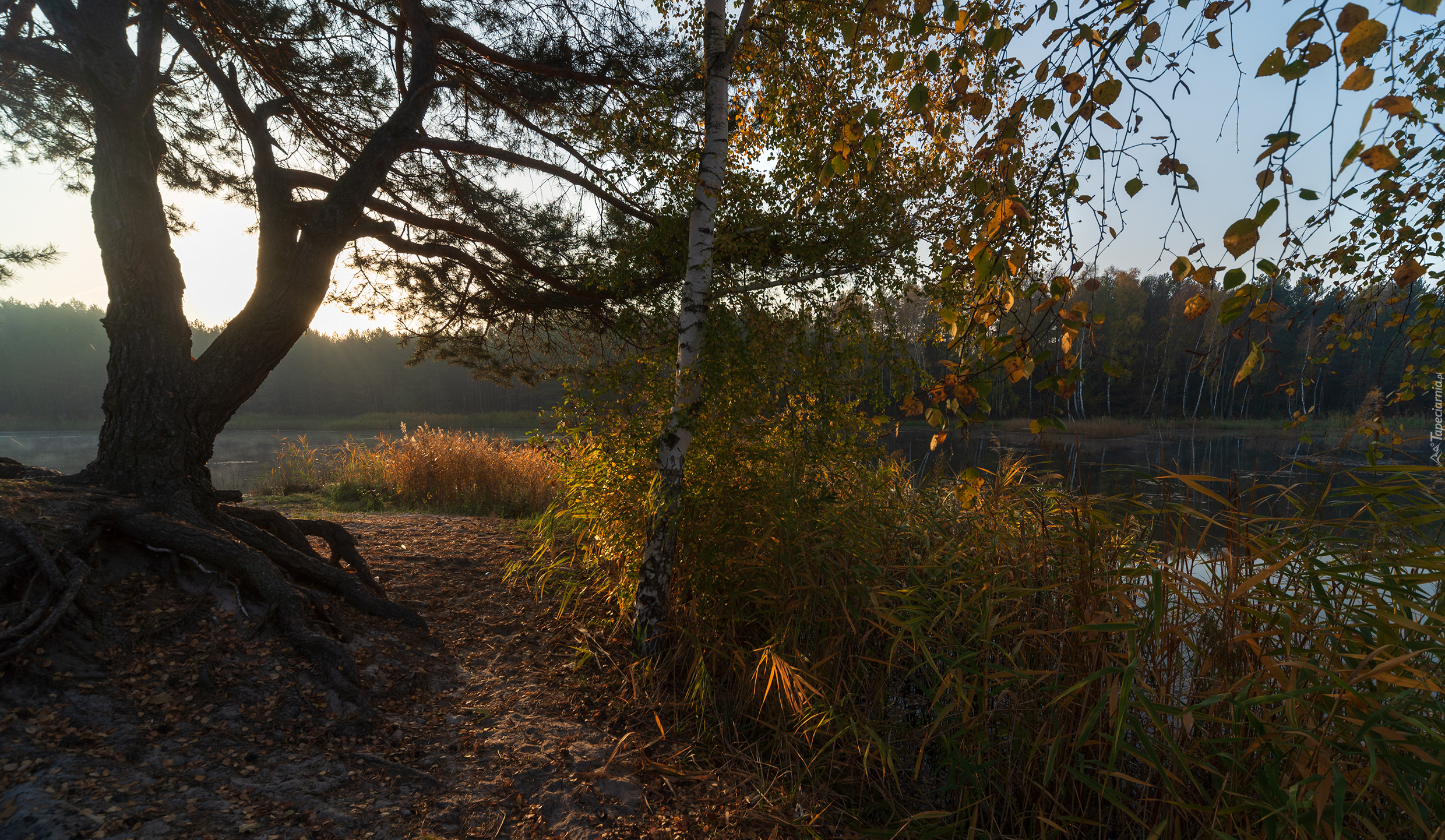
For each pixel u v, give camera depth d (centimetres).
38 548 295
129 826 211
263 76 553
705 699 342
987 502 388
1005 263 175
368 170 466
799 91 437
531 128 600
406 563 539
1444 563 212
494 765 292
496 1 525
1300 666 201
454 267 649
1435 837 180
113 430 386
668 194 426
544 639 420
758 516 396
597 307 604
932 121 221
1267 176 152
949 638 311
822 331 411
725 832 263
